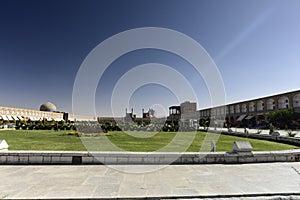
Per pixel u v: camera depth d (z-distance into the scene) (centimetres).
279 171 552
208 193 397
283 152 672
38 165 593
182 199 380
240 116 4509
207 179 481
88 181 459
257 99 4066
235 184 449
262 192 405
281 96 3531
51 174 507
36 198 365
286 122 3139
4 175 495
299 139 1184
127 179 477
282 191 411
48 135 1661
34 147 949
